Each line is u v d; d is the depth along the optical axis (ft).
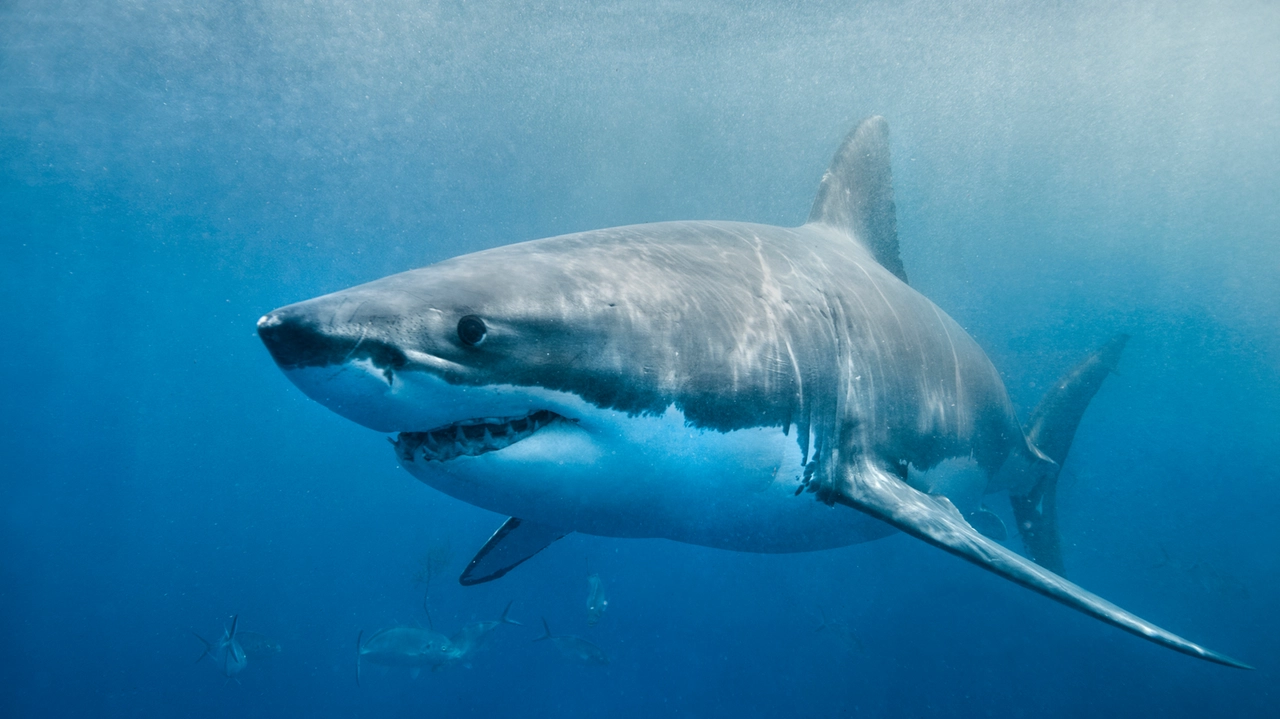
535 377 5.47
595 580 26.53
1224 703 35.91
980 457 11.71
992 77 77.05
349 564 76.13
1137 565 54.39
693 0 53.88
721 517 7.32
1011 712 37.29
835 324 8.11
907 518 7.22
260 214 98.48
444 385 5.02
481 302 5.39
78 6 47.50
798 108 82.23
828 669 45.24
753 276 7.60
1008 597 48.08
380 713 50.47
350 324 4.67
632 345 5.98
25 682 65.26
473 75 65.62
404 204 99.96
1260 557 56.95
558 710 48.91
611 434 6.04
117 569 89.76
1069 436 15.17
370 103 68.64
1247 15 63.16
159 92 61.16
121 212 96.27
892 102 84.38
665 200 107.65
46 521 112.88
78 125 67.21
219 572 81.92
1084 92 85.10
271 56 56.90
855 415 8.11
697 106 79.20
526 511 6.58
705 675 49.08
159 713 57.57
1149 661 40.50
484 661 53.72
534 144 84.94
